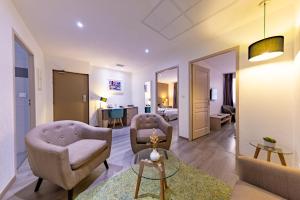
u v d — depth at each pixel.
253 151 2.17
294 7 1.75
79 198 1.45
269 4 1.82
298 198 0.89
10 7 1.71
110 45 3.18
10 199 1.45
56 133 1.91
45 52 3.63
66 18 2.12
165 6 1.86
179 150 2.78
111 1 1.75
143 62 4.64
